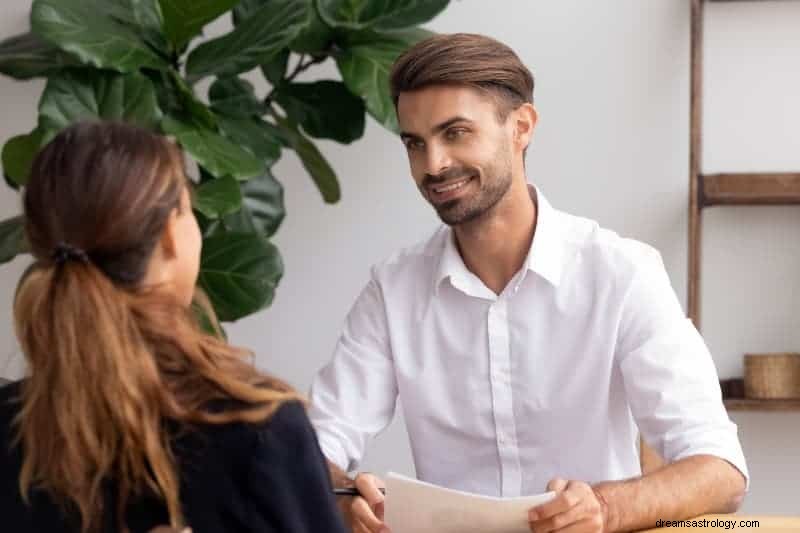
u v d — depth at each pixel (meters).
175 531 1.28
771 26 3.57
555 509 1.93
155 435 1.35
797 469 3.62
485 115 2.32
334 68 3.72
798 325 3.62
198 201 2.89
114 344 1.35
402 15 3.30
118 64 2.90
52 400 1.38
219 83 3.36
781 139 3.59
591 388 2.46
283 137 3.38
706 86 3.60
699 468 2.13
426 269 2.60
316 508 1.40
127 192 1.40
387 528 2.04
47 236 1.41
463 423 2.55
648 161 3.63
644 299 2.40
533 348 2.48
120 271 1.41
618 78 3.63
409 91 2.32
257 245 3.05
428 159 2.33
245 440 1.37
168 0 2.97
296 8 3.08
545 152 3.67
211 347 1.44
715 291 3.65
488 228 2.44
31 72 3.13
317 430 2.55
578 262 2.46
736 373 3.65
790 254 3.62
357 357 2.61
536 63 3.65
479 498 1.96
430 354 2.56
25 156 3.01
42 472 1.40
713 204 3.48
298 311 3.80
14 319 1.43
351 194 3.75
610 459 2.50
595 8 3.63
